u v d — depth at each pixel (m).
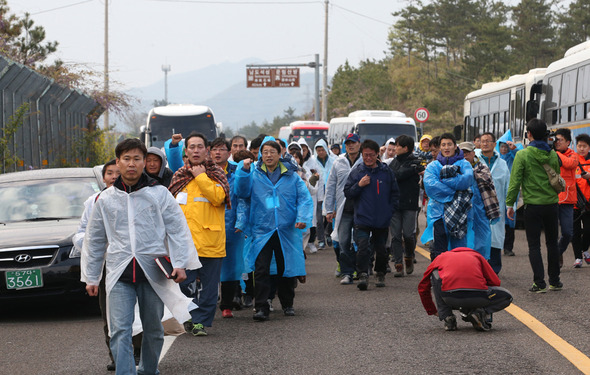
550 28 108.62
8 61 25.41
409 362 9.68
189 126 48.50
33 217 14.30
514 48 110.44
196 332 11.56
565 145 17.11
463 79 107.00
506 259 19.80
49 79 30.34
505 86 33.97
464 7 117.31
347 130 47.50
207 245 11.58
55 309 14.55
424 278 11.59
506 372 9.09
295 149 18.58
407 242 17.44
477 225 14.09
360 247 15.56
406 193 17.19
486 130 37.09
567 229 17.23
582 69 24.64
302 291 15.76
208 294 11.70
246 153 13.60
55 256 13.04
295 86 74.38
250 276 14.11
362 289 15.62
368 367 9.51
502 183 16.09
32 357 10.53
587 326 11.53
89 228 8.48
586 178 17.75
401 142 17.12
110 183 9.77
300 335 11.52
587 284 15.48
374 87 108.19
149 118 48.53
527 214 14.60
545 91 28.69
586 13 104.06
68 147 36.72
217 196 11.55
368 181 15.30
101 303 9.60
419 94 110.69
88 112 41.34
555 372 9.05
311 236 22.30
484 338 10.89
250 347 10.78
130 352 8.32
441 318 11.42
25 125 29.53
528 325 11.65
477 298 11.09
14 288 12.87
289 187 12.89
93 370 9.73
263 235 12.80
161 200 8.50
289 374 9.29
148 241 8.42
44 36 37.31
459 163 13.85
